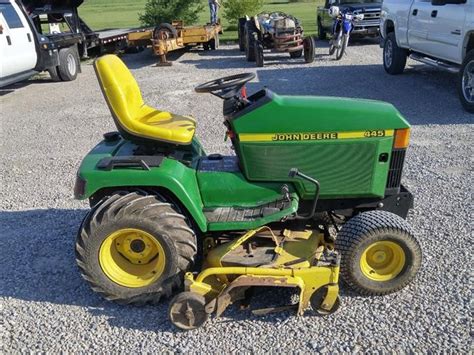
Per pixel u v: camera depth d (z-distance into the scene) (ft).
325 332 11.26
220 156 13.67
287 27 44.98
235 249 12.34
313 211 12.58
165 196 12.31
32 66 39.09
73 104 34.30
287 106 12.20
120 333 11.53
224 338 11.22
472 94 27.17
